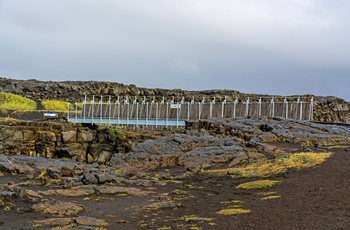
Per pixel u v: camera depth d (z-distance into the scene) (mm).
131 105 64250
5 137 50188
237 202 16688
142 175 26516
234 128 37531
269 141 33750
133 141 52000
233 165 27203
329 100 94562
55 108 108062
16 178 25562
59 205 16719
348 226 11484
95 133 53906
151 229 13242
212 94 116250
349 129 38375
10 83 121312
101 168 28922
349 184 16844
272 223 12688
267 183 19859
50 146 51844
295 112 45625
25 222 14422
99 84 128375
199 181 23422
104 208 17062
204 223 13453
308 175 20484
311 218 12742
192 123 42000
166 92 123188
